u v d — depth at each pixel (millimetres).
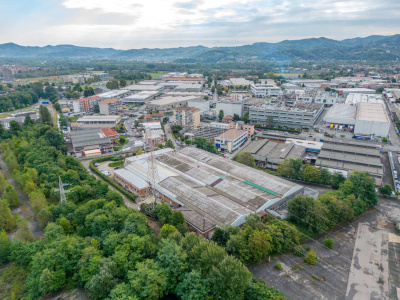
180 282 78125
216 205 117688
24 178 135000
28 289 82938
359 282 87812
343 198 122250
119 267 82625
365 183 129375
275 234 98750
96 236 98625
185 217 112188
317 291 84000
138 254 85125
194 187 134625
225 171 153625
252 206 118688
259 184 137625
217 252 79562
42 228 111750
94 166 177875
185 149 186875
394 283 87625
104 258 83188
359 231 113875
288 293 82750
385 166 175875
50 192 132125
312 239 108688
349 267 94188
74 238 94562
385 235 111312
